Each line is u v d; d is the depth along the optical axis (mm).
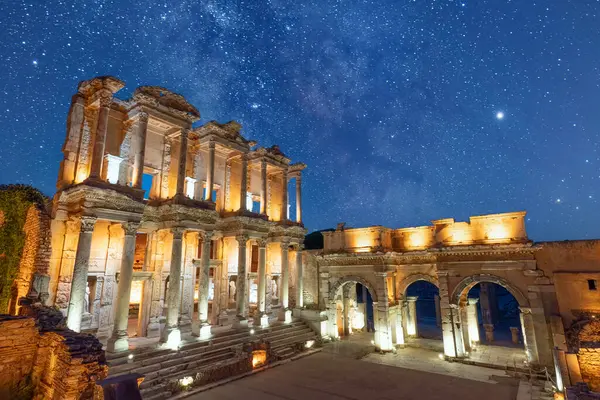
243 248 26281
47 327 14141
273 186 34750
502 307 51250
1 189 19531
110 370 16547
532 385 19875
